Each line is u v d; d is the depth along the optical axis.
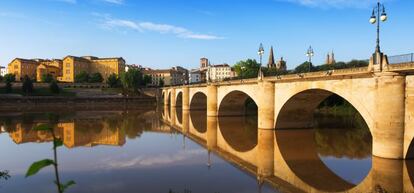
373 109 26.50
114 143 38.62
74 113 88.19
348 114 64.00
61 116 77.56
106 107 118.75
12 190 20.14
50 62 194.00
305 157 29.84
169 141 40.22
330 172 24.44
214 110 68.75
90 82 168.62
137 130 51.72
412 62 21.67
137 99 136.25
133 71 150.50
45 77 153.25
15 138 41.88
